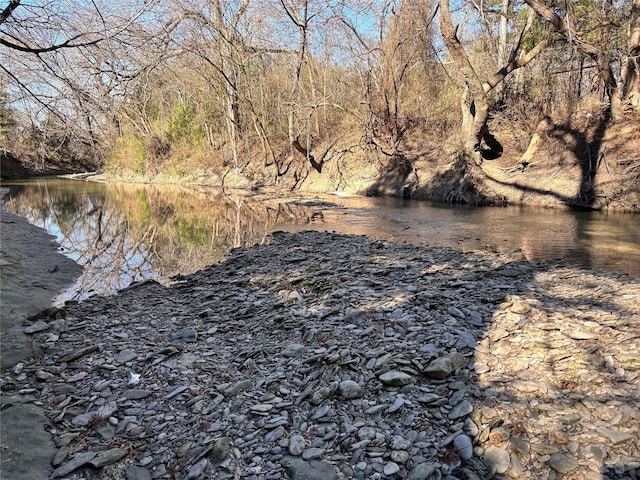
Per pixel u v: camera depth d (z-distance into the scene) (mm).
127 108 7926
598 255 7375
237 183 24734
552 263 6785
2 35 6160
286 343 4246
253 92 24297
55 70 6465
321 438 2834
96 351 4375
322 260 7492
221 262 8297
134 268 8242
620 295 4773
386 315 4559
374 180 18672
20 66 6352
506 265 6613
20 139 7801
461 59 13664
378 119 19234
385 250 8133
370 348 3900
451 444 2662
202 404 3316
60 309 5512
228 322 4980
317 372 3568
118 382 3738
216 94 24453
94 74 6703
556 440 2596
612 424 2662
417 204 15094
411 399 3131
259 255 8383
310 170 21703
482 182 14570
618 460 2406
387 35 17719
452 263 6855
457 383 3227
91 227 13078
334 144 21625
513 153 15820
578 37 12625
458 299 4902
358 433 2834
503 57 17328
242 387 3484
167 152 31656
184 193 22625
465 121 15227
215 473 2580
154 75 8172
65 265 8336
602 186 11914
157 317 5352
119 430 3096
